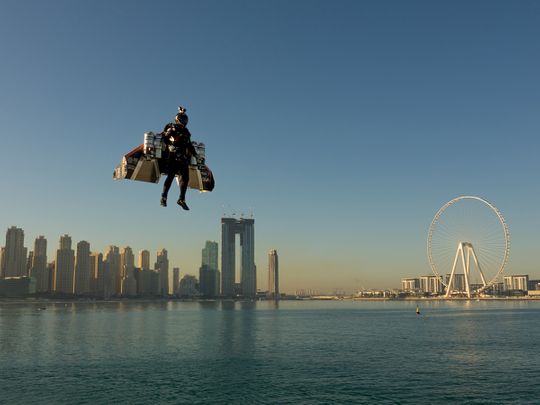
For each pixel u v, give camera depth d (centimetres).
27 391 4462
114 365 5847
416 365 5794
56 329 11306
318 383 4750
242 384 4709
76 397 4241
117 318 16550
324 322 14150
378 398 4159
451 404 3966
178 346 7794
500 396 4206
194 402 4078
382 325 12744
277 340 8731
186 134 788
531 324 12750
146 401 4116
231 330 11019
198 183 820
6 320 15162
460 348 7400
